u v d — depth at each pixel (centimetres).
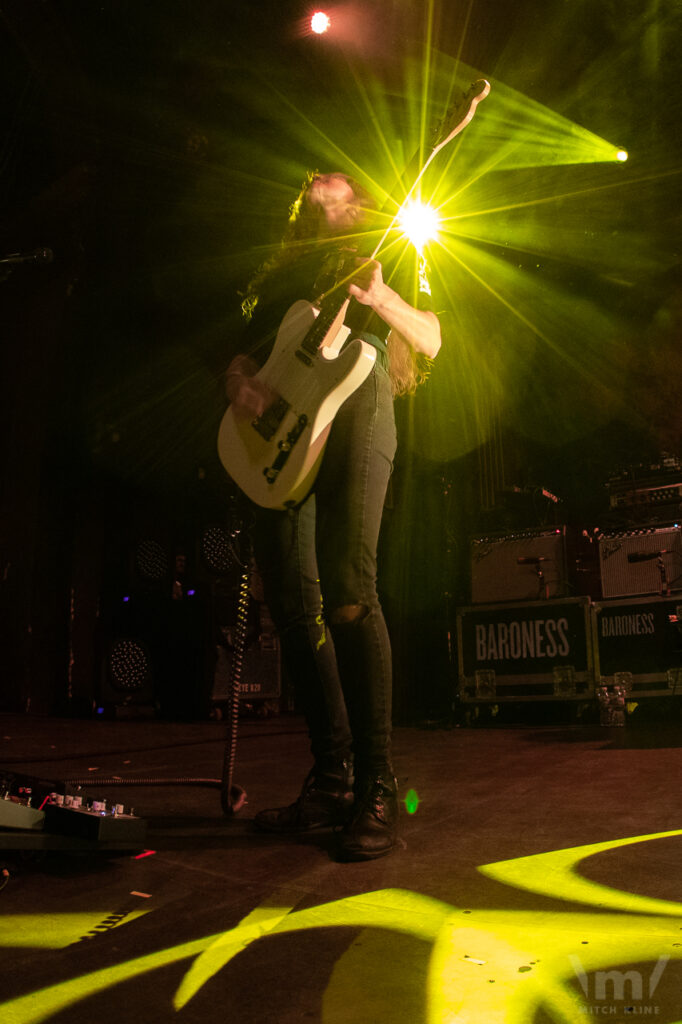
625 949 109
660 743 315
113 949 116
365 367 169
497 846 164
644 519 509
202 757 318
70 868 155
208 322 598
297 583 192
